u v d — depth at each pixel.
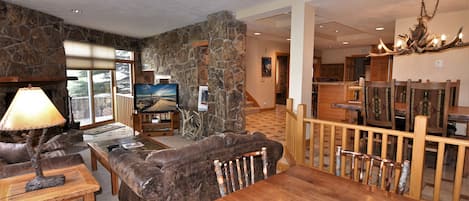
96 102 6.60
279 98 10.60
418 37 3.60
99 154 3.07
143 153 2.31
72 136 4.84
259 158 2.23
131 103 6.30
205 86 5.62
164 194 1.75
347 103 4.02
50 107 1.94
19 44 4.30
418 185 2.17
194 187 1.88
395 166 1.49
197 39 5.71
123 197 2.36
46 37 4.80
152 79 7.16
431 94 2.86
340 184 1.42
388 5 4.01
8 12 4.11
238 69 5.03
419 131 2.13
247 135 2.23
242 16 4.68
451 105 3.75
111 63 6.73
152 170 1.76
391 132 2.29
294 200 1.24
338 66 10.34
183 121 5.67
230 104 4.95
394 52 4.01
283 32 6.77
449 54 4.62
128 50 7.24
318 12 4.41
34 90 1.91
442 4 4.02
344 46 9.46
